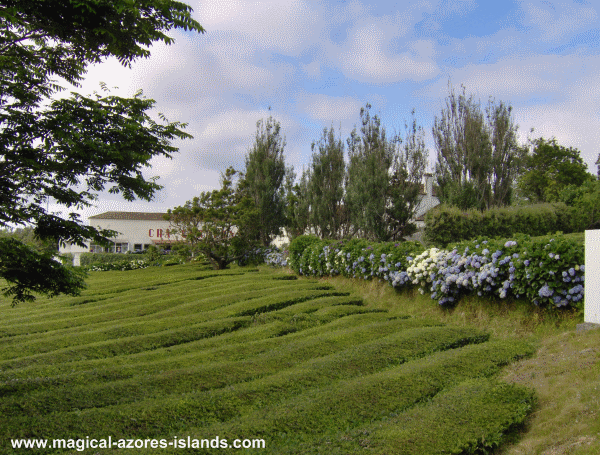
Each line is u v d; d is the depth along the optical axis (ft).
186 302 42.80
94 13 17.58
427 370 19.40
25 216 19.07
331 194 73.10
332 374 20.01
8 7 16.87
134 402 17.24
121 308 43.06
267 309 36.86
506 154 58.18
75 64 20.65
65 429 14.83
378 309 35.45
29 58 19.49
